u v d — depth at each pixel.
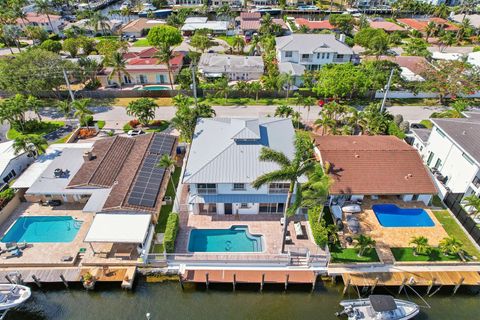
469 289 36.66
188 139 54.09
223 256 37.84
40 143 52.06
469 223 42.09
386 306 32.50
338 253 38.88
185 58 97.31
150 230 40.53
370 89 75.44
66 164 49.88
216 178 41.03
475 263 37.69
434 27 115.62
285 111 61.06
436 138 51.91
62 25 130.88
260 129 48.44
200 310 35.00
